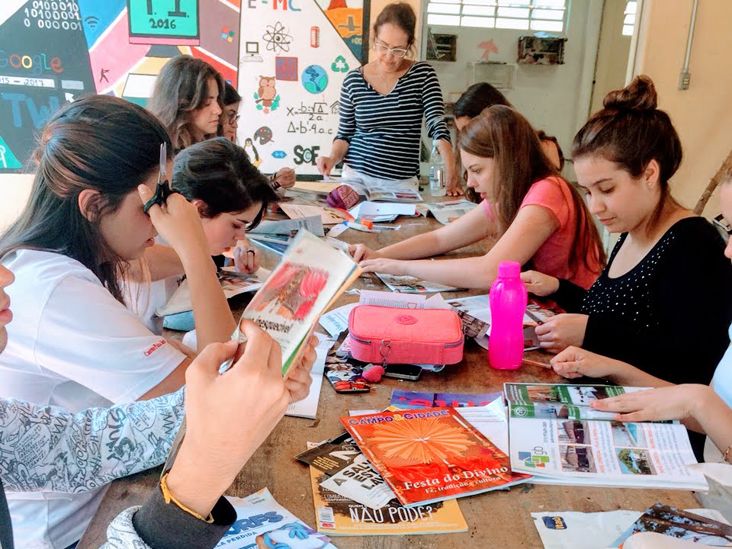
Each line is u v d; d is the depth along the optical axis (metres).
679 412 1.04
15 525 0.98
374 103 3.27
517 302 1.25
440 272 1.78
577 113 4.69
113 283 1.16
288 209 2.49
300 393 0.79
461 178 3.09
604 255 1.95
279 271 0.71
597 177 1.36
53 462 0.87
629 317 1.39
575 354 1.24
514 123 1.85
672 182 3.78
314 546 0.79
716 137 3.70
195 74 2.43
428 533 0.82
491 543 0.80
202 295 1.17
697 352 1.27
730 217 1.11
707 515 0.84
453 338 1.26
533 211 1.78
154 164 1.09
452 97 4.54
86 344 1.01
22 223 1.09
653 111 1.33
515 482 0.91
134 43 3.82
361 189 3.04
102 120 1.04
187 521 0.62
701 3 3.50
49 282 1.01
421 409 1.11
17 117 3.83
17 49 3.75
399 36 3.13
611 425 1.02
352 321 1.32
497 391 1.19
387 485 0.91
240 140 4.01
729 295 1.26
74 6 3.72
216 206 1.47
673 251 1.32
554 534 0.82
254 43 3.87
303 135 4.04
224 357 0.64
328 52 3.90
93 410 0.94
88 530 0.82
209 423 0.59
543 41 4.46
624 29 4.50
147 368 1.04
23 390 1.04
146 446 0.91
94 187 1.03
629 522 0.84
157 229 1.15
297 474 0.93
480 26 4.44
